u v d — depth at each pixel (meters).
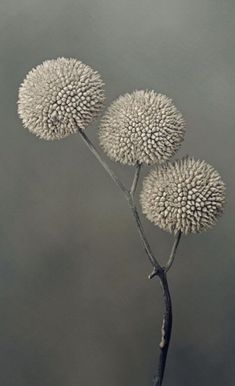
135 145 0.19
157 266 0.20
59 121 0.19
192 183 0.18
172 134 0.19
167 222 0.19
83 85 0.19
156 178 0.19
